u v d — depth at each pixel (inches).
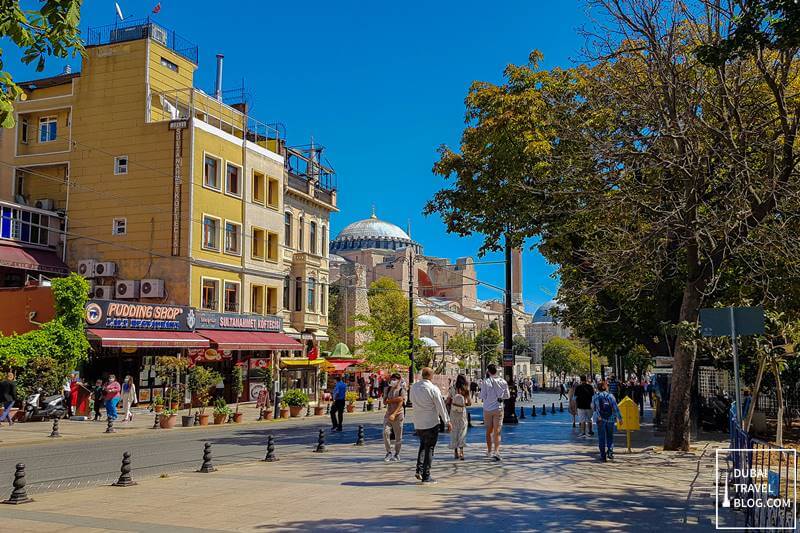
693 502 378.9
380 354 1996.8
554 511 352.2
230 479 469.1
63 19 354.9
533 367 5487.2
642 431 948.0
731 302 795.4
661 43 647.8
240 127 1859.0
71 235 1512.1
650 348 980.6
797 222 652.7
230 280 1557.6
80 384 1127.6
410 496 394.9
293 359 1658.5
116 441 824.9
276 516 337.1
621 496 398.6
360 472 502.0
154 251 1459.2
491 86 940.6
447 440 766.5
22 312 1211.9
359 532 302.4
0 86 356.5
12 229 1430.9
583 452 644.7
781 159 641.6
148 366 1334.9
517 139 826.2
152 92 1531.7
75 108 1560.0
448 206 992.9
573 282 948.6
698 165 615.8
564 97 836.0
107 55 1547.7
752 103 665.0
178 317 1353.3
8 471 549.6
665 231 657.0
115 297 1449.3
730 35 476.4
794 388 906.7
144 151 1489.9
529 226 885.2
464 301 5428.2
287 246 1797.5
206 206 1491.1
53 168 1579.7
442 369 3201.3
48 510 356.5
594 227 802.2
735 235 633.6
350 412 1520.7
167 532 302.7
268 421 1198.3
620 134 685.9
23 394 1055.6
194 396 1419.8
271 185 1739.7
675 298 872.3
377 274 4653.1
